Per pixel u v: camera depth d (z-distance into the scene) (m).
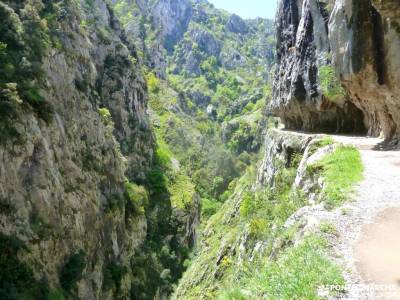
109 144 58.22
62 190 39.28
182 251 77.94
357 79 26.09
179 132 133.00
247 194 41.94
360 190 15.59
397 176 17.12
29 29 42.62
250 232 24.86
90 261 43.41
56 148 40.25
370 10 23.91
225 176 118.25
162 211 81.19
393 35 22.17
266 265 12.49
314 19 35.03
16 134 33.31
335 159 19.80
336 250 10.98
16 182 32.72
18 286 29.39
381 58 23.94
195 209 90.88
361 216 13.17
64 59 48.28
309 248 11.07
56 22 50.31
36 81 39.50
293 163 29.97
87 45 58.19
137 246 62.69
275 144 37.72
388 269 9.63
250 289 10.41
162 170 95.62
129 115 85.81
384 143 25.62
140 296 54.91
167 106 150.38
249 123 151.25
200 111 186.25
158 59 176.25
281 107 44.97
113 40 87.00
